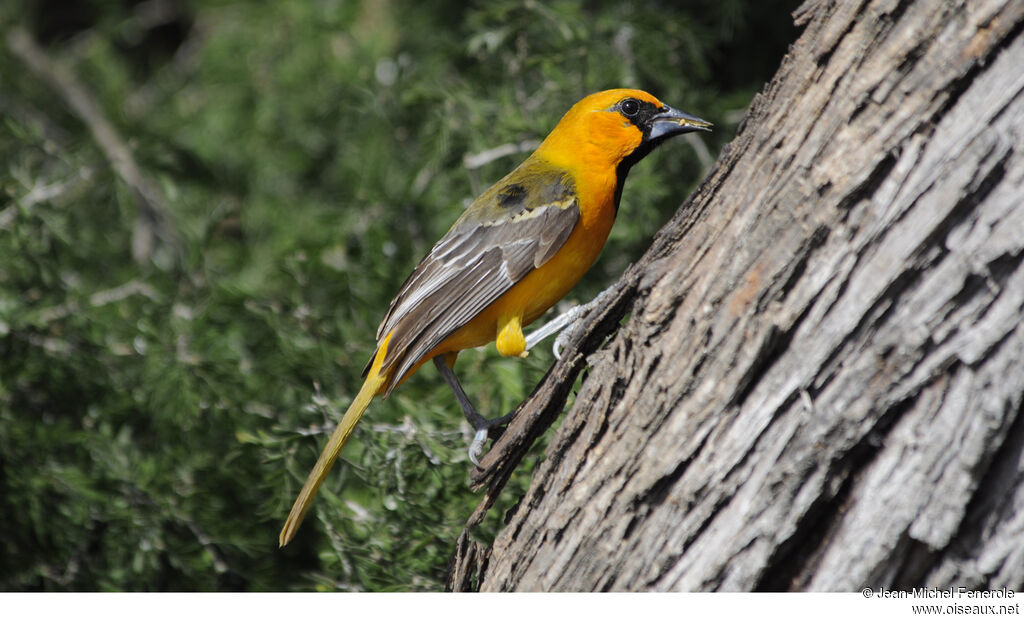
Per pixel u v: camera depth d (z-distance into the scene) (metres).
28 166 14.12
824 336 5.99
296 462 10.95
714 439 6.30
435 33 16.33
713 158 13.00
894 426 5.95
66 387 12.39
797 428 6.06
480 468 7.77
